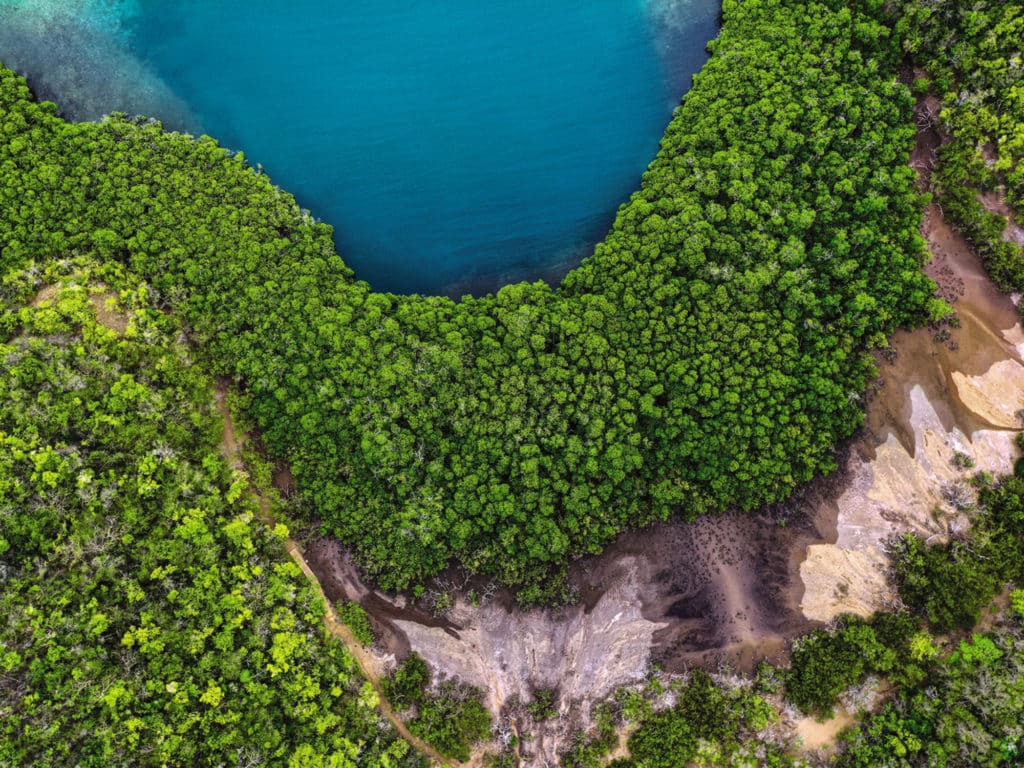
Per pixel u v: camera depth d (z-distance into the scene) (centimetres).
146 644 4762
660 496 5403
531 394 5462
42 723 4403
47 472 4828
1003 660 5012
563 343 5553
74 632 4616
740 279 5431
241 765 4741
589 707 5375
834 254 5491
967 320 5600
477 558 5500
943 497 5406
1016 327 5588
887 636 5219
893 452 5519
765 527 5556
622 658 5469
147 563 4953
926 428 5528
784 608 5456
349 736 5084
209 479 5359
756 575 5516
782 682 5275
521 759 5300
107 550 4875
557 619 5550
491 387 5494
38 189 5584
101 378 5212
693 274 5594
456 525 5356
